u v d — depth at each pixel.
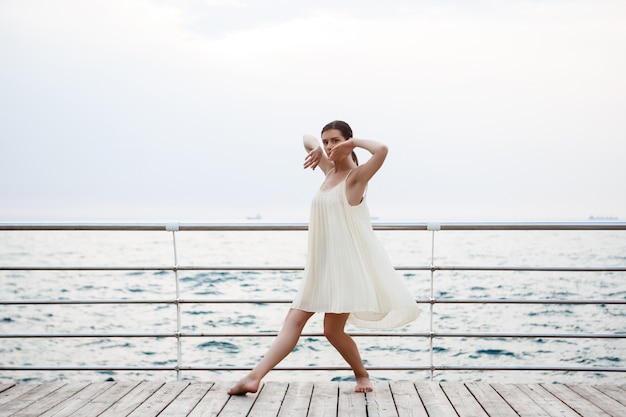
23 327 20.78
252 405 3.34
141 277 31.33
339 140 3.51
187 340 17.97
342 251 3.44
